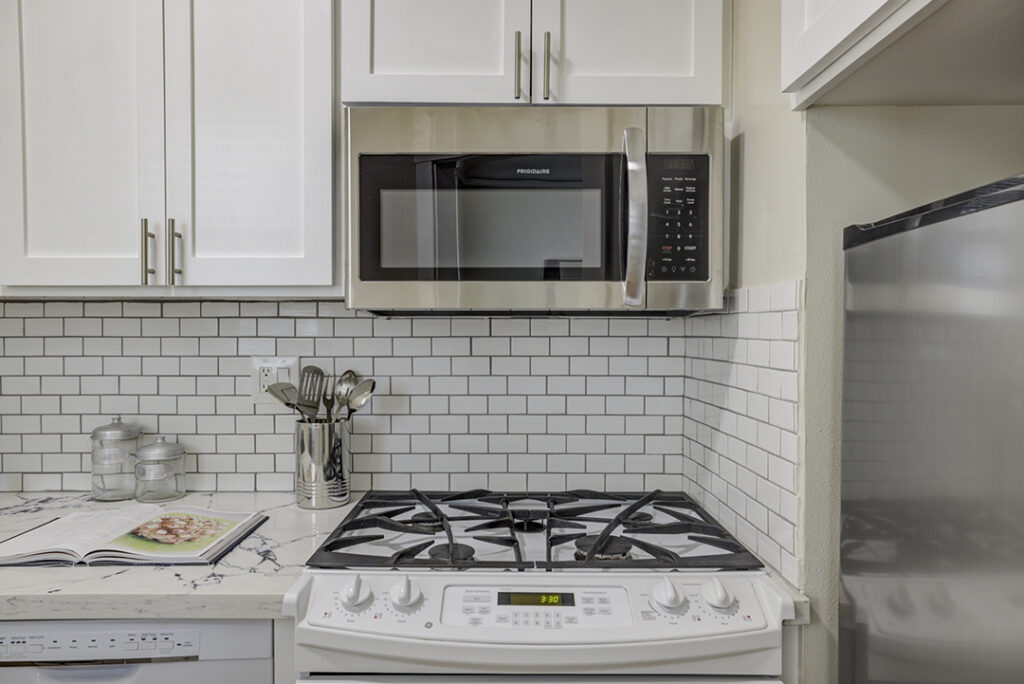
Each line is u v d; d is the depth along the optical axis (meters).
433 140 1.21
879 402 0.86
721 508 1.33
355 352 1.58
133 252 1.28
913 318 0.77
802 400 1.00
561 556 1.16
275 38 1.27
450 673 0.97
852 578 0.94
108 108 1.27
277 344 1.58
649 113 1.20
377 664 0.96
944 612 0.70
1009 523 0.59
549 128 1.20
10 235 1.27
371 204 1.21
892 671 0.82
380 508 1.44
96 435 1.48
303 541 1.24
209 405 1.58
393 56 1.24
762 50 1.15
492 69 1.24
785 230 1.06
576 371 1.59
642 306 1.21
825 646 1.01
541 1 1.24
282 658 1.02
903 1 0.69
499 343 1.59
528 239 1.21
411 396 1.59
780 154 1.08
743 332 1.22
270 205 1.28
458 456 1.59
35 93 1.27
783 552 1.05
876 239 0.87
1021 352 0.57
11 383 1.57
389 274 1.21
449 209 1.21
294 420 1.58
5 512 1.42
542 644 0.94
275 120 1.27
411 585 1.01
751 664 0.97
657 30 1.25
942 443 0.71
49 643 1.00
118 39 1.27
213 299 1.56
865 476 0.90
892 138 1.00
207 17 1.27
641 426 1.60
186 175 1.27
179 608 1.00
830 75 0.88
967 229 0.66
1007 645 0.59
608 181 1.21
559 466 1.60
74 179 1.27
